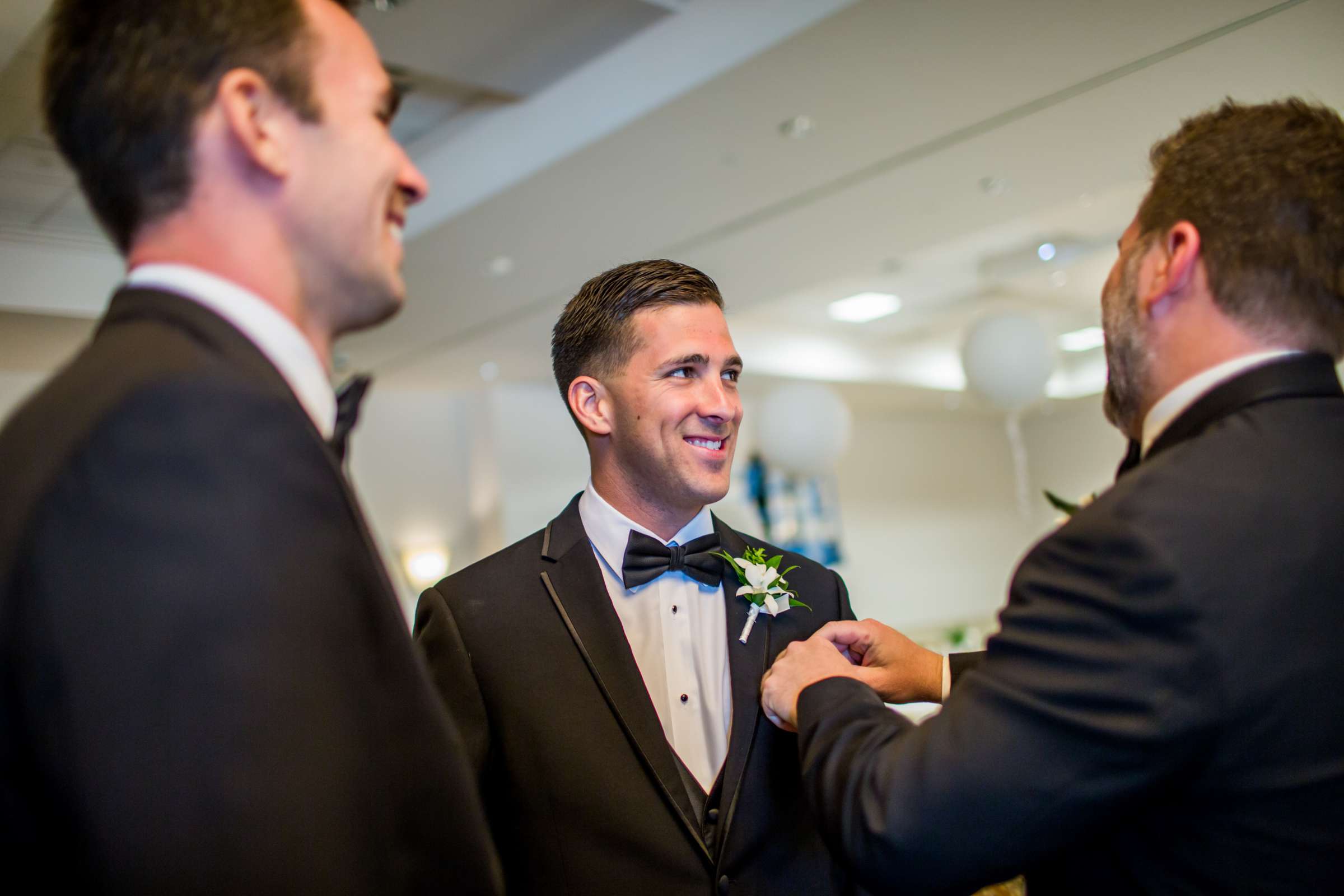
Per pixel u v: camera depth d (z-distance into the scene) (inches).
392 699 24.9
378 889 23.3
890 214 175.2
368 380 29.0
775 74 126.6
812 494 372.8
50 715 21.1
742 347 306.2
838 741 35.5
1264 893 28.3
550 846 46.8
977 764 30.0
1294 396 31.9
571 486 303.0
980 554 438.0
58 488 21.8
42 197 151.3
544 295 208.2
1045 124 141.4
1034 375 195.9
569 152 146.0
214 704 21.2
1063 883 33.5
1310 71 123.9
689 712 51.8
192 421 22.4
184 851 20.8
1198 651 28.4
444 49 137.3
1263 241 32.1
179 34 25.8
